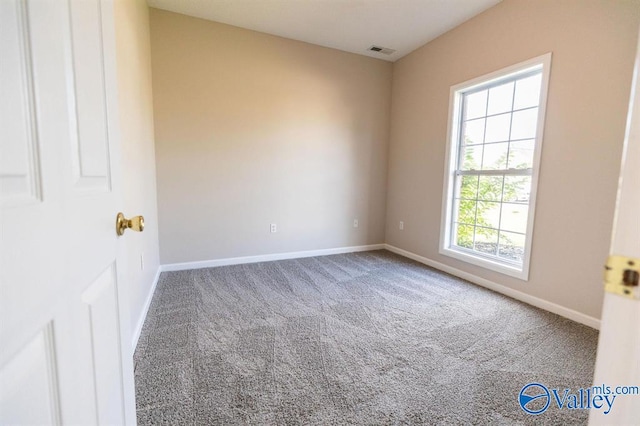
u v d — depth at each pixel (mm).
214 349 1767
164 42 2973
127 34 1868
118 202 837
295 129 3646
